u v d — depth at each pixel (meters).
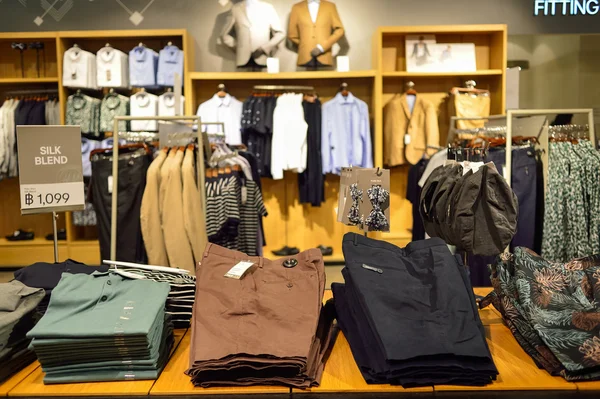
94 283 1.60
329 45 5.19
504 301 1.71
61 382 1.45
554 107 5.54
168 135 2.91
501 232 1.79
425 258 1.66
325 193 5.58
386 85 5.50
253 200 3.30
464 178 1.88
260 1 5.27
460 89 5.05
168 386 1.43
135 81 5.09
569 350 1.47
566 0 5.45
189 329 1.85
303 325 1.51
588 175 2.98
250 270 1.73
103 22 5.44
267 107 5.03
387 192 1.94
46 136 2.20
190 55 5.28
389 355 1.34
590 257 1.75
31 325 1.61
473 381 1.40
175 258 2.72
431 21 5.49
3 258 5.25
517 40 5.48
